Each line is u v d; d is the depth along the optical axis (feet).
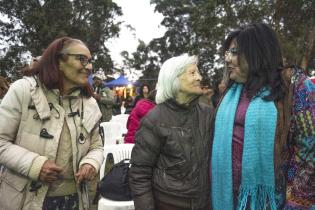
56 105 8.86
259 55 7.84
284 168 7.70
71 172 8.98
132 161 9.36
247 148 7.59
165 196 9.04
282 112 7.63
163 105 9.27
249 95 7.84
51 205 8.77
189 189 8.91
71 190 9.03
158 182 9.13
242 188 7.68
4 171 8.86
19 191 8.63
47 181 8.46
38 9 131.75
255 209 7.58
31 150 8.61
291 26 71.67
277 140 7.57
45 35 128.47
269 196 7.54
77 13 146.92
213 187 8.07
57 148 8.71
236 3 75.15
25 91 8.64
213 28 77.41
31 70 9.04
